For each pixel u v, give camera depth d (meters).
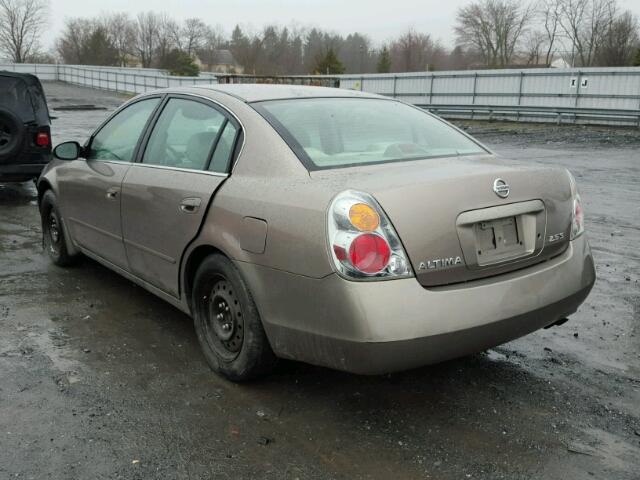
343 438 2.90
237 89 3.86
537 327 3.10
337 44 92.94
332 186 2.82
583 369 3.65
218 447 2.81
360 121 3.61
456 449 2.82
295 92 3.85
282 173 3.07
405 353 2.67
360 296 2.62
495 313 2.85
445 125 3.97
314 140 3.28
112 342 3.96
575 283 3.20
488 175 2.99
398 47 89.75
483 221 2.90
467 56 79.62
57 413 3.07
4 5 91.31
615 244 6.64
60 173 5.20
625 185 10.92
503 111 27.30
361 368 2.71
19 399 3.21
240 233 3.10
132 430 2.94
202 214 3.35
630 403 3.26
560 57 70.06
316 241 2.73
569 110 24.66
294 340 2.92
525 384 3.45
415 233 2.72
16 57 93.69
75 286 5.04
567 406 3.21
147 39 103.06
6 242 6.51
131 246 4.14
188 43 104.75
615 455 2.79
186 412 3.11
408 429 2.98
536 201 3.09
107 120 4.84
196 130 3.75
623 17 57.69
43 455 2.73
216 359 3.46
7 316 4.37
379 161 3.21
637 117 23.09
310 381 3.44
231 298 3.32
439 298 2.72
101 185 4.44
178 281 3.68
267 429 2.96
